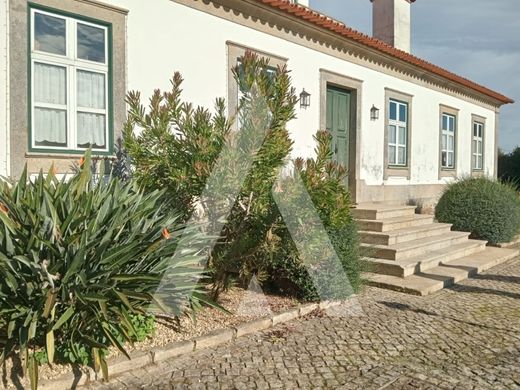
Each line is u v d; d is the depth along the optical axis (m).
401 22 14.06
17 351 3.82
